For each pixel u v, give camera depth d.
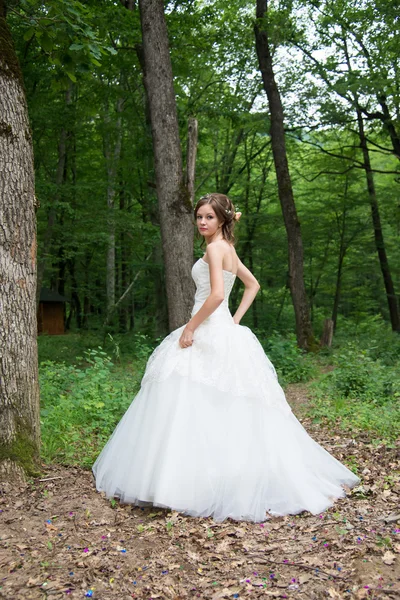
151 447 3.18
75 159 17.22
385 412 5.57
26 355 3.63
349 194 18.59
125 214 13.80
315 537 2.82
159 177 7.69
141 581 2.42
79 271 24.81
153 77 7.66
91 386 6.05
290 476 3.25
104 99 13.42
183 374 3.30
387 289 17.80
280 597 2.26
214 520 3.04
